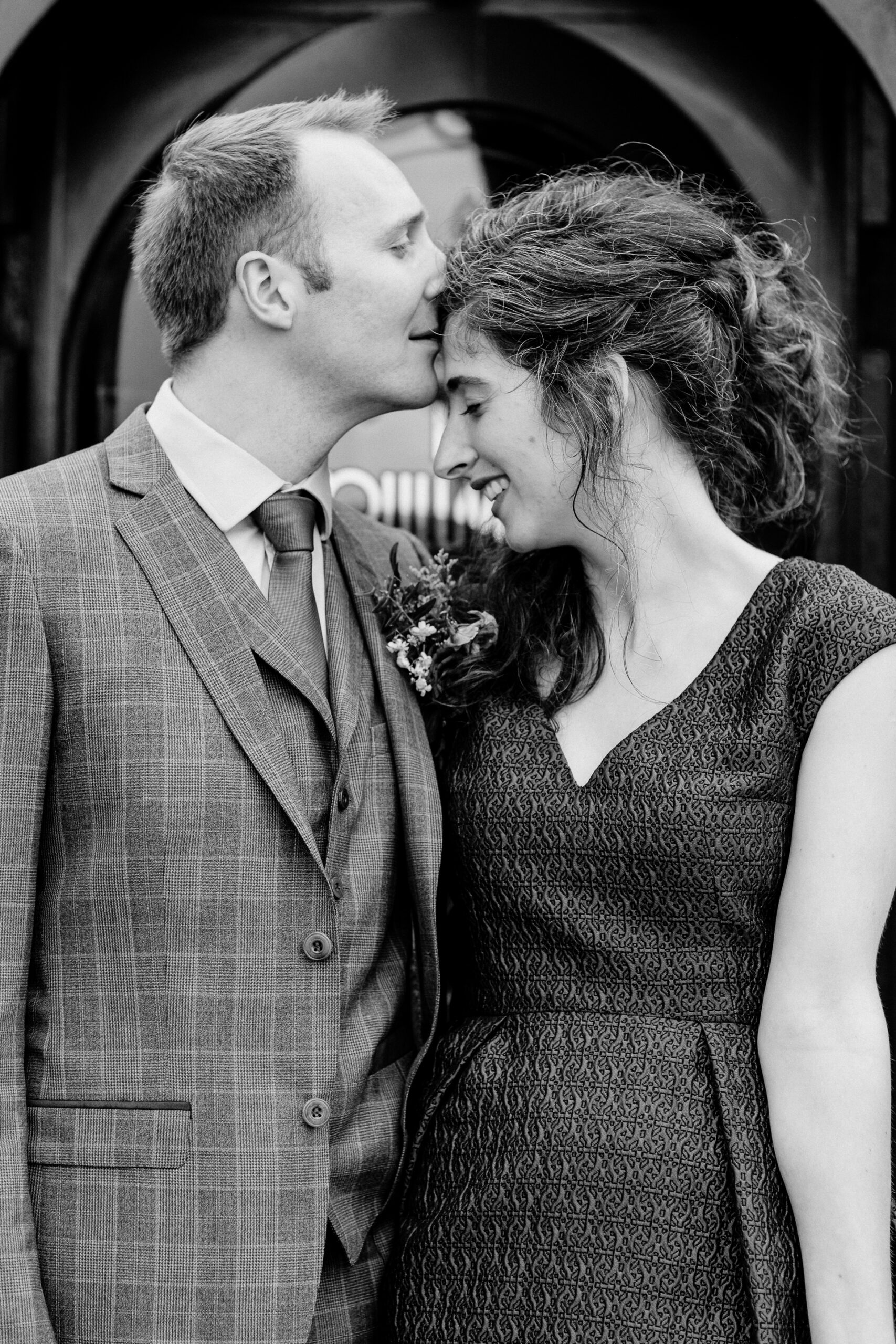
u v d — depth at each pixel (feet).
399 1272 5.95
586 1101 5.72
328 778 6.17
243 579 6.22
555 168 9.68
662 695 6.15
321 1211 5.76
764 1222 5.52
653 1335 5.45
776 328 6.97
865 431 9.62
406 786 6.34
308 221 6.26
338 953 5.98
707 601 6.22
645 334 6.21
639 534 6.28
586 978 5.99
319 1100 5.82
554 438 6.24
